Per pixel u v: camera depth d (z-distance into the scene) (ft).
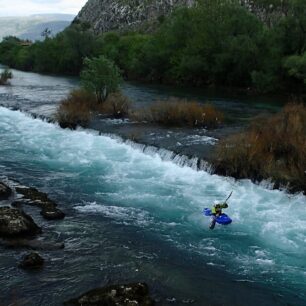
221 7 196.95
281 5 352.90
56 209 48.39
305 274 36.94
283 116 68.13
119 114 99.71
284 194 52.31
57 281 34.40
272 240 42.57
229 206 50.03
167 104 95.25
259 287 34.78
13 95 146.10
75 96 107.34
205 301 32.48
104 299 31.17
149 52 220.84
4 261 37.09
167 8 501.56
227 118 100.27
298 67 147.64
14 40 476.13
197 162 63.41
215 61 188.96
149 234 43.75
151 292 33.30
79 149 76.07
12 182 58.08
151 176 61.36
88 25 593.83
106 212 49.11
